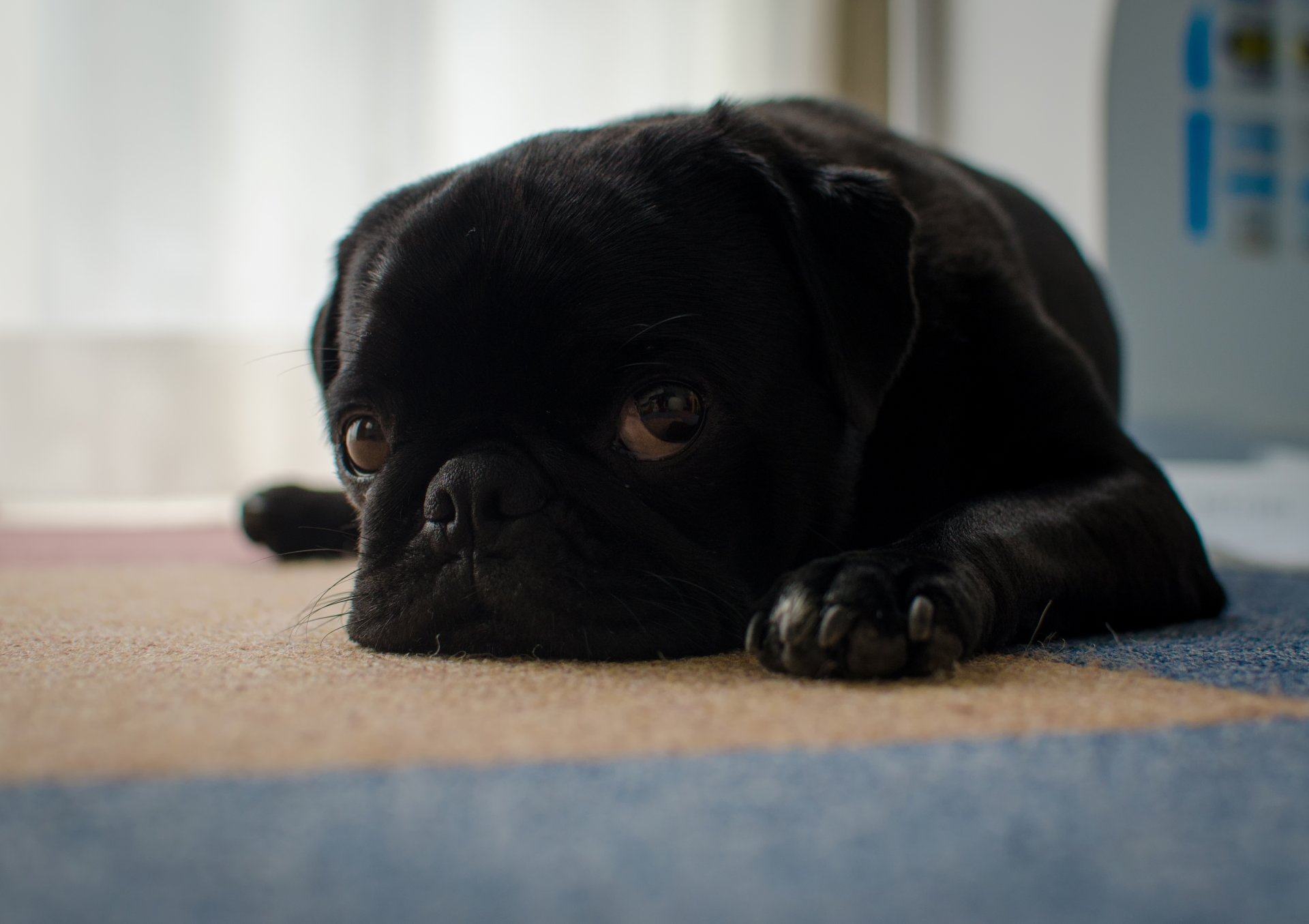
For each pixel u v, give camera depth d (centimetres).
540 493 41
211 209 112
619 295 41
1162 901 24
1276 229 99
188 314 112
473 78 119
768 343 43
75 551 79
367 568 42
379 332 42
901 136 58
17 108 110
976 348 47
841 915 23
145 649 41
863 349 44
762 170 44
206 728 32
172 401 112
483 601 40
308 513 66
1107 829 28
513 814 28
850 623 36
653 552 41
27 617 48
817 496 44
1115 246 96
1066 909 23
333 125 114
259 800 28
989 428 47
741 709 33
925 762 30
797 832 27
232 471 113
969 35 122
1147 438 96
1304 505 86
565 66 121
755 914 23
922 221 49
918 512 47
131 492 112
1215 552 80
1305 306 99
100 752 30
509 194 43
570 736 31
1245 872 25
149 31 111
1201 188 97
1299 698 35
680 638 40
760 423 43
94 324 111
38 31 109
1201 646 42
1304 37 99
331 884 24
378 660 40
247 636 44
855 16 129
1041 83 108
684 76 124
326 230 114
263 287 113
